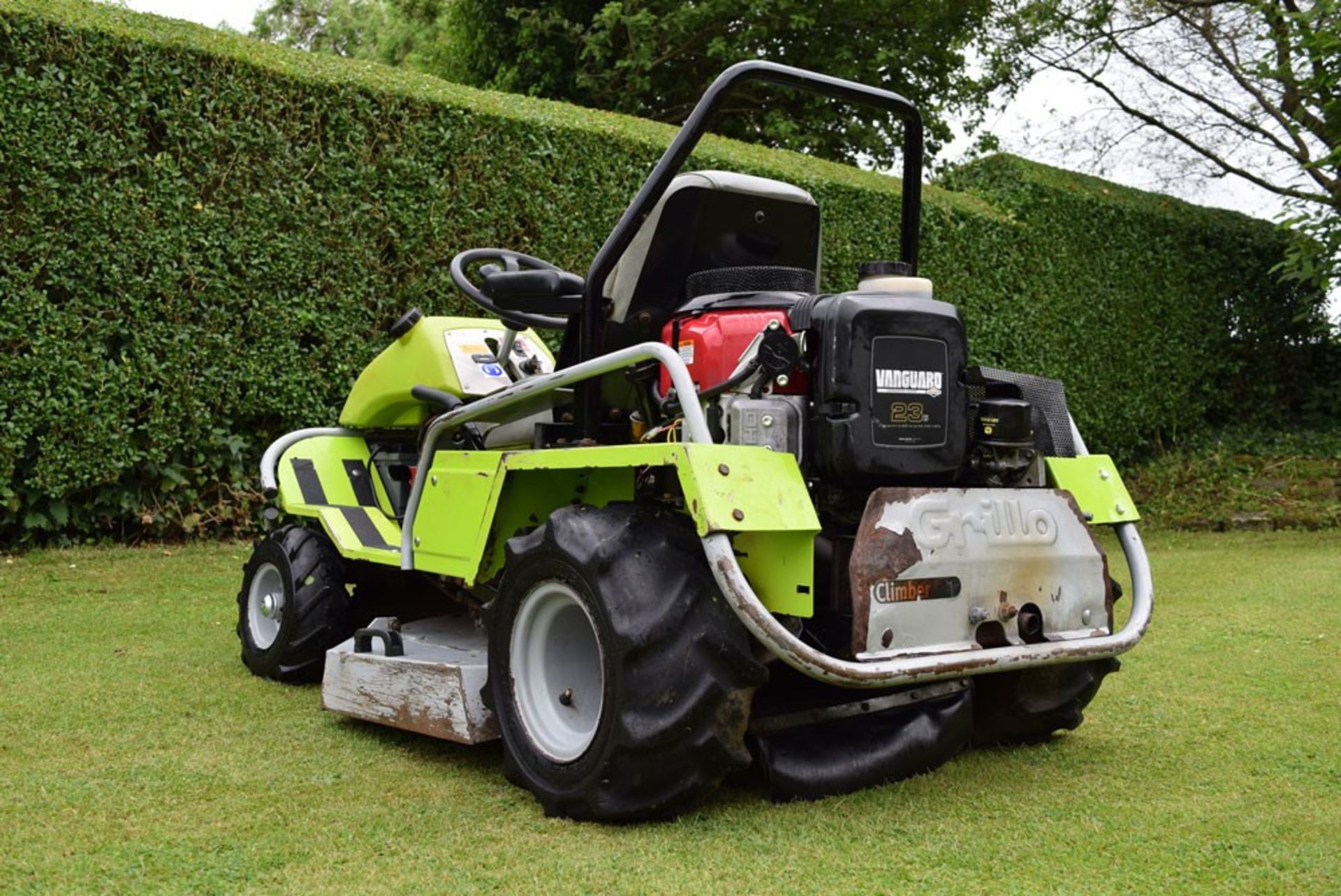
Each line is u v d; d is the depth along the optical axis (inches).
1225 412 533.3
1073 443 137.2
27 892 90.6
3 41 260.2
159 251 279.3
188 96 282.0
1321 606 235.1
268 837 103.3
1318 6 402.3
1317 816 111.0
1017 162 461.7
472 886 92.7
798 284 140.9
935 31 651.5
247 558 276.8
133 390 277.6
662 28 625.3
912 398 116.5
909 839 103.8
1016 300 445.7
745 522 101.5
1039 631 119.3
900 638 109.2
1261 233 531.5
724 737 104.8
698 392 123.6
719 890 91.8
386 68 328.8
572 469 130.5
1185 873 96.2
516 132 328.8
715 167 366.9
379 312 312.0
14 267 262.8
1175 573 292.7
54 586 239.6
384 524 171.3
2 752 128.6
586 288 130.0
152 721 143.3
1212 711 153.6
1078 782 122.3
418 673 130.6
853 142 661.3
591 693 114.9
